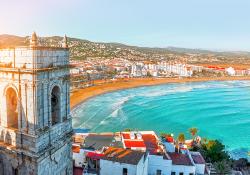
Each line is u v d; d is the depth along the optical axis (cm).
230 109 17375
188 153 6069
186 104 18462
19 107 2561
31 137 2541
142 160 4684
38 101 2505
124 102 18175
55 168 2859
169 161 5381
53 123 2891
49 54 2609
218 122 14162
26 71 2423
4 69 2533
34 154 2528
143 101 18862
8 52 2552
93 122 13038
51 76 2641
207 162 7006
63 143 2936
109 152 4791
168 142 6550
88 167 4862
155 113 15525
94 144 6156
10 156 2700
